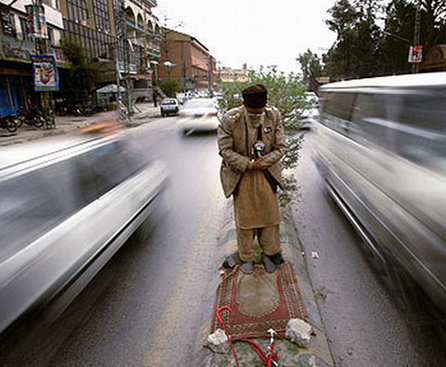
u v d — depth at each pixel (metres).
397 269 3.80
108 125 5.94
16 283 2.46
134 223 4.11
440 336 2.99
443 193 2.66
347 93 5.80
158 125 20.61
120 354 2.85
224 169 3.11
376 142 4.20
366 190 4.36
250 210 3.11
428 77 3.51
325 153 6.70
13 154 3.79
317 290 3.69
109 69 30.98
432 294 2.81
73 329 3.15
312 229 5.20
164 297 3.60
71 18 31.66
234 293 3.27
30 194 3.01
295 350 2.60
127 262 4.32
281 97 5.15
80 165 3.73
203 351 2.72
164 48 73.12
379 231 3.92
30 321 2.79
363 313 3.31
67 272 2.88
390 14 34.69
